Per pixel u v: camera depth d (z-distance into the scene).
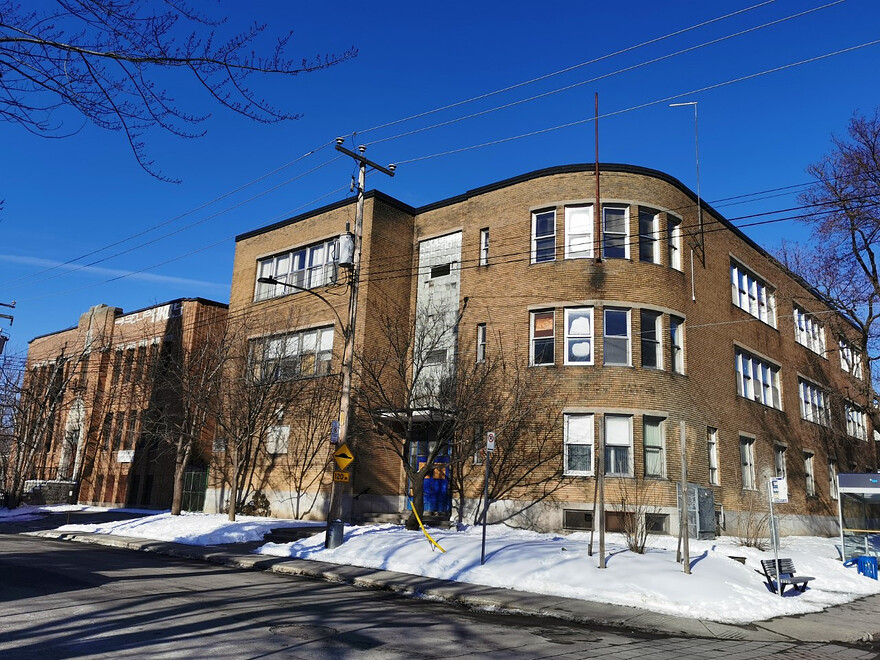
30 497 37.94
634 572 13.52
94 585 11.57
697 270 25.58
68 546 19.14
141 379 32.12
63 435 39.03
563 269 23.41
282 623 9.15
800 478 31.88
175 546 19.16
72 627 8.20
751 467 27.88
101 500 36.28
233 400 25.52
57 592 10.67
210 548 18.83
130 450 35.16
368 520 24.02
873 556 18.22
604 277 23.03
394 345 22.92
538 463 22.00
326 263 28.02
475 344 24.77
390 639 8.59
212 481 29.55
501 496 22.52
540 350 23.39
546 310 23.56
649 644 9.43
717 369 26.06
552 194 24.20
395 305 26.66
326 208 28.48
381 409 22.05
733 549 18.47
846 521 20.95
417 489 20.64
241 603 10.59
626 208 23.75
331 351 26.69
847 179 26.66
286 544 18.42
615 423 22.11
